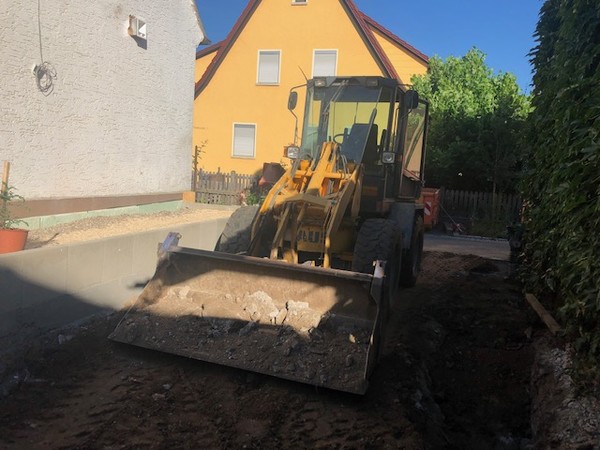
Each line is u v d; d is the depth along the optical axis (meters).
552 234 5.41
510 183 18.00
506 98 17.97
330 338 4.69
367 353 4.36
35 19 7.52
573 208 4.47
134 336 4.86
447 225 18.02
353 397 4.32
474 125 18.28
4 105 7.15
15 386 4.12
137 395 4.14
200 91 21.12
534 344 5.80
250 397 4.23
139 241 6.07
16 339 4.50
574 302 4.36
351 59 19.78
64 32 8.08
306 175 6.37
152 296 5.29
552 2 7.35
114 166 9.55
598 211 3.91
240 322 4.96
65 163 8.34
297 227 5.89
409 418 4.19
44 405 3.91
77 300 5.18
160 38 10.62
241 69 20.70
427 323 6.45
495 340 6.23
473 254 12.43
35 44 7.56
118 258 5.74
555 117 5.41
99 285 5.48
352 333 4.70
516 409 4.88
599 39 4.96
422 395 4.78
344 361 4.44
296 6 20.03
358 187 6.19
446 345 6.15
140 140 10.26
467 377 5.50
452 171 18.61
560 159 5.02
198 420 3.87
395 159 7.02
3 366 4.21
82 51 8.49
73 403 3.97
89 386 4.24
